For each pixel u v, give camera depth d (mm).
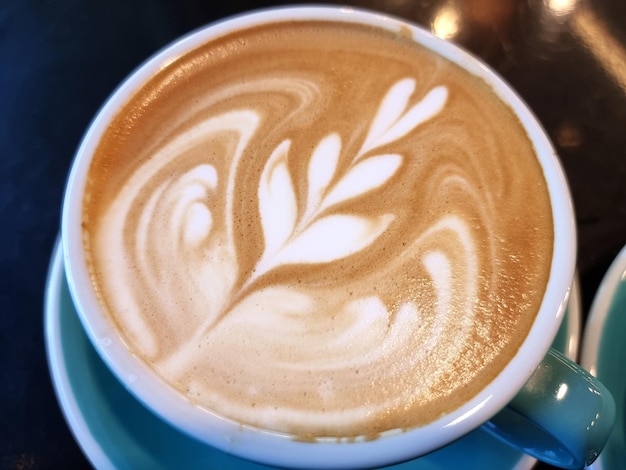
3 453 118
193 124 114
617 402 116
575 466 96
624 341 121
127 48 165
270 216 106
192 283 100
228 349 95
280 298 99
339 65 121
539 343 92
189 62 119
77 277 96
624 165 151
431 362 93
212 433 87
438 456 113
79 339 115
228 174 110
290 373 93
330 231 105
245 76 120
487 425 102
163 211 106
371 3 169
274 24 123
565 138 153
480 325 96
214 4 169
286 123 115
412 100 117
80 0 170
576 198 147
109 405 112
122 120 112
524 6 169
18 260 136
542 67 162
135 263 101
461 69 119
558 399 90
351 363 94
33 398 123
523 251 101
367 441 86
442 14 168
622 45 166
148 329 95
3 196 144
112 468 107
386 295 99
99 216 104
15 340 128
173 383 91
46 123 154
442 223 105
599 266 139
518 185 107
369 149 112
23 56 163
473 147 112
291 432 88
